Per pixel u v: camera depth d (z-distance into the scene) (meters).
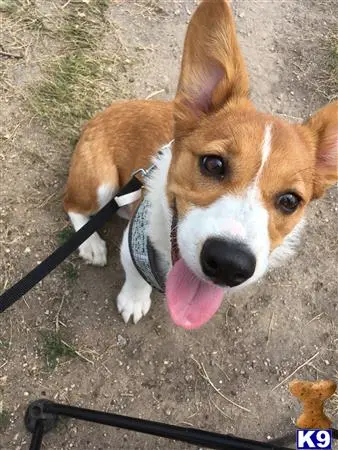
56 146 0.53
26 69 0.56
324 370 0.49
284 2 0.67
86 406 0.44
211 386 0.46
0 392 0.43
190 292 0.34
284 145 0.31
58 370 0.44
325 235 0.54
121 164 0.44
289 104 0.61
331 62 0.64
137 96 0.58
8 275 0.47
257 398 0.46
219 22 0.32
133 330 0.47
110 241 0.50
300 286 0.51
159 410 0.45
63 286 0.47
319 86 0.63
